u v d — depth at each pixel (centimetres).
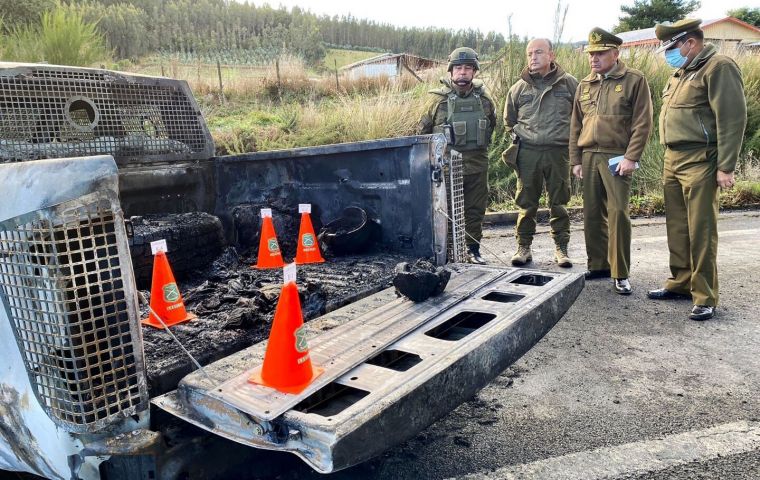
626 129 459
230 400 158
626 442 257
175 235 279
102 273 150
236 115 1177
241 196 358
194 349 193
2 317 158
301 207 316
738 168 1035
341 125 1027
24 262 147
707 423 272
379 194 313
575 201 895
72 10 1009
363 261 303
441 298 243
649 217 856
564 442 258
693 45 394
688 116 398
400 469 240
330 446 143
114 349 154
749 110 1109
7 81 258
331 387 184
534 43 503
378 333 206
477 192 523
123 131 305
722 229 756
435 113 516
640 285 503
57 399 151
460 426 276
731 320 414
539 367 343
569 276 271
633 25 4159
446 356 187
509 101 541
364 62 2306
